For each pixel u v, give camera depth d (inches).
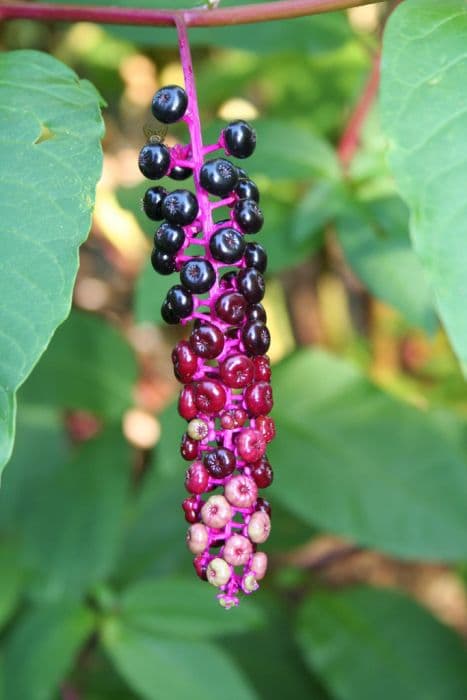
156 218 15.9
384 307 35.3
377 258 22.6
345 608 28.8
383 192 23.5
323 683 28.6
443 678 27.3
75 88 16.3
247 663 30.4
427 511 23.8
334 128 32.1
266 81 34.1
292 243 24.0
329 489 24.0
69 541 25.5
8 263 15.4
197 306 15.4
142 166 15.6
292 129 23.6
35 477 30.0
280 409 25.3
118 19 17.3
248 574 15.3
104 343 29.3
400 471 24.3
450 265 15.1
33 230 15.6
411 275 22.5
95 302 39.1
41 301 15.3
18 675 23.2
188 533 15.3
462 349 14.9
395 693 27.2
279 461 24.3
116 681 29.3
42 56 16.6
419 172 15.4
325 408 25.3
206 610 23.4
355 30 25.2
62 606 24.2
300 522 29.5
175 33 22.1
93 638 29.5
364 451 24.6
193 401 15.4
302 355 26.1
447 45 15.9
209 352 15.3
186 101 15.6
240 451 15.3
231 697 22.8
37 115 16.1
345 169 24.2
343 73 32.3
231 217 15.6
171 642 23.3
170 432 24.3
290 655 30.7
